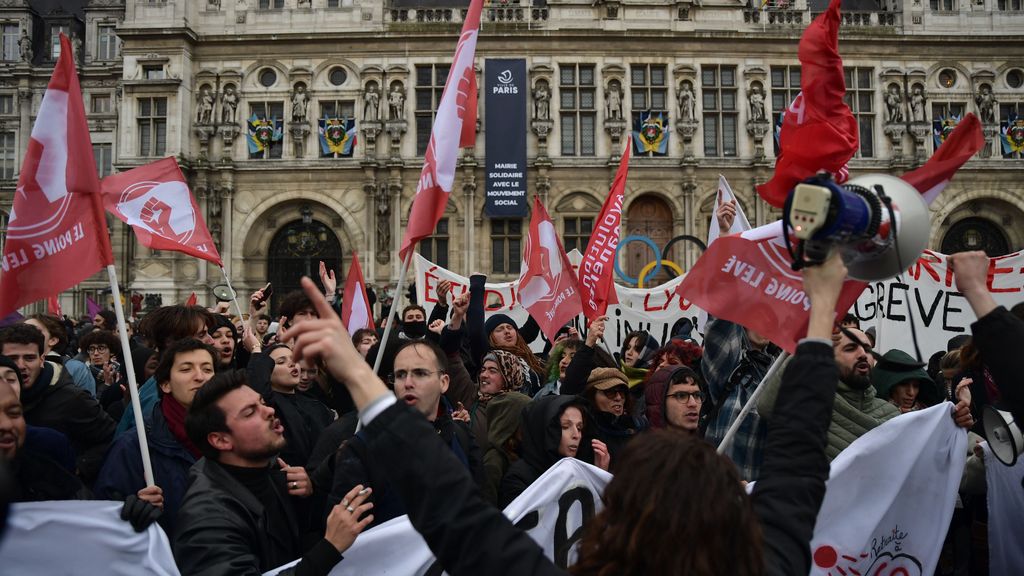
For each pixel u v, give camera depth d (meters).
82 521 4.51
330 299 11.25
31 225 5.52
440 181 6.31
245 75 36.94
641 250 36.84
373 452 2.78
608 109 36.62
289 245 37.53
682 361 8.90
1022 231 37.31
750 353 7.28
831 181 3.16
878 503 5.50
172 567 4.50
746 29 37.19
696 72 37.06
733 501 2.52
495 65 36.00
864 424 6.28
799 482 2.92
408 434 2.76
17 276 5.50
